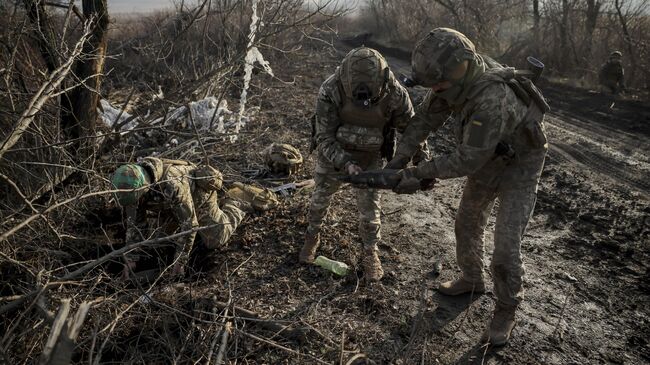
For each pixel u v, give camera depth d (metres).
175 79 6.43
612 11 12.28
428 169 2.49
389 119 3.00
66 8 4.33
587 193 5.11
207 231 3.60
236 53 6.44
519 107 2.34
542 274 3.60
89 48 4.29
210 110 6.25
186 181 3.25
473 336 2.88
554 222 4.46
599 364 2.71
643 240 4.10
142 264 3.63
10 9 4.08
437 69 2.21
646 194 5.09
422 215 4.45
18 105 4.10
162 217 3.66
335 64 13.56
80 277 3.19
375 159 3.16
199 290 3.23
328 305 3.11
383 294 3.23
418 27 18.73
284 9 6.04
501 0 15.44
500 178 2.56
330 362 2.62
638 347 2.85
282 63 11.22
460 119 2.46
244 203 4.18
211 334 2.72
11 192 3.68
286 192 4.65
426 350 2.70
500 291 2.64
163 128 4.70
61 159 3.97
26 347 2.46
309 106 8.28
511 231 2.52
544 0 13.75
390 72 2.78
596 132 7.62
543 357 2.74
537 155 2.49
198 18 5.63
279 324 2.84
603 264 3.75
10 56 3.93
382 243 3.90
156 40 7.18
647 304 3.25
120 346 2.73
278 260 3.60
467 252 3.03
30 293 2.22
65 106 4.36
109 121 6.04
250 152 5.75
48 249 3.16
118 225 3.93
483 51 15.49
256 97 8.76
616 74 10.74
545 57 13.48
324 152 2.98
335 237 3.89
